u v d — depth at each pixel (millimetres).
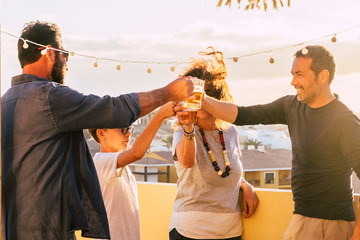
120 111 2031
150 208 3891
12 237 2033
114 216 2625
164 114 2586
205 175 2893
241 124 2932
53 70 2172
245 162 33094
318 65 2576
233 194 3000
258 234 3250
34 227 2002
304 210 2670
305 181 2650
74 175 2086
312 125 2621
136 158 2582
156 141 28859
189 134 2721
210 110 2844
